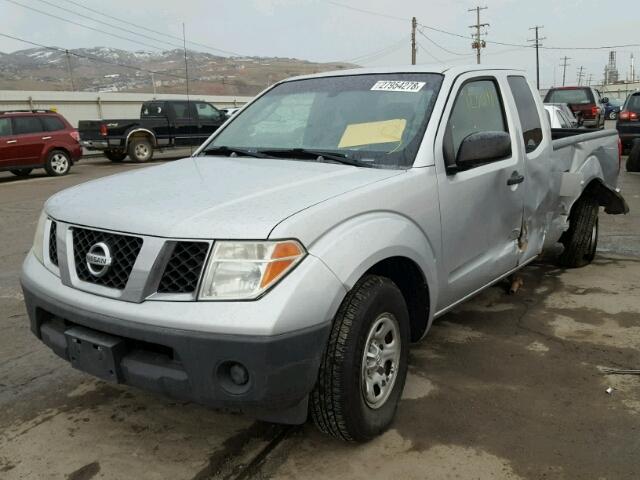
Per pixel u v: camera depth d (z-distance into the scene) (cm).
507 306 473
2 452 285
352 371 256
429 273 311
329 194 269
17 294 526
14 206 1063
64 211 281
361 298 261
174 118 2017
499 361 375
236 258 233
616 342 402
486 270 375
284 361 229
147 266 239
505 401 325
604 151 571
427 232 310
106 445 289
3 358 390
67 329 268
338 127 356
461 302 369
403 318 295
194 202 262
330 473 265
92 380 357
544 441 287
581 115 1772
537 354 385
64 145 1597
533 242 439
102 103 3238
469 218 346
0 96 2848
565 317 449
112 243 253
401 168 312
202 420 310
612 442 286
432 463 271
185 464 274
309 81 410
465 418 308
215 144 395
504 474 263
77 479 264
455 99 353
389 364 292
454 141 346
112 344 247
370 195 277
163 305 235
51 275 278
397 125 338
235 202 260
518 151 403
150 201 269
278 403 234
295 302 231
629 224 777
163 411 319
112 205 269
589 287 518
